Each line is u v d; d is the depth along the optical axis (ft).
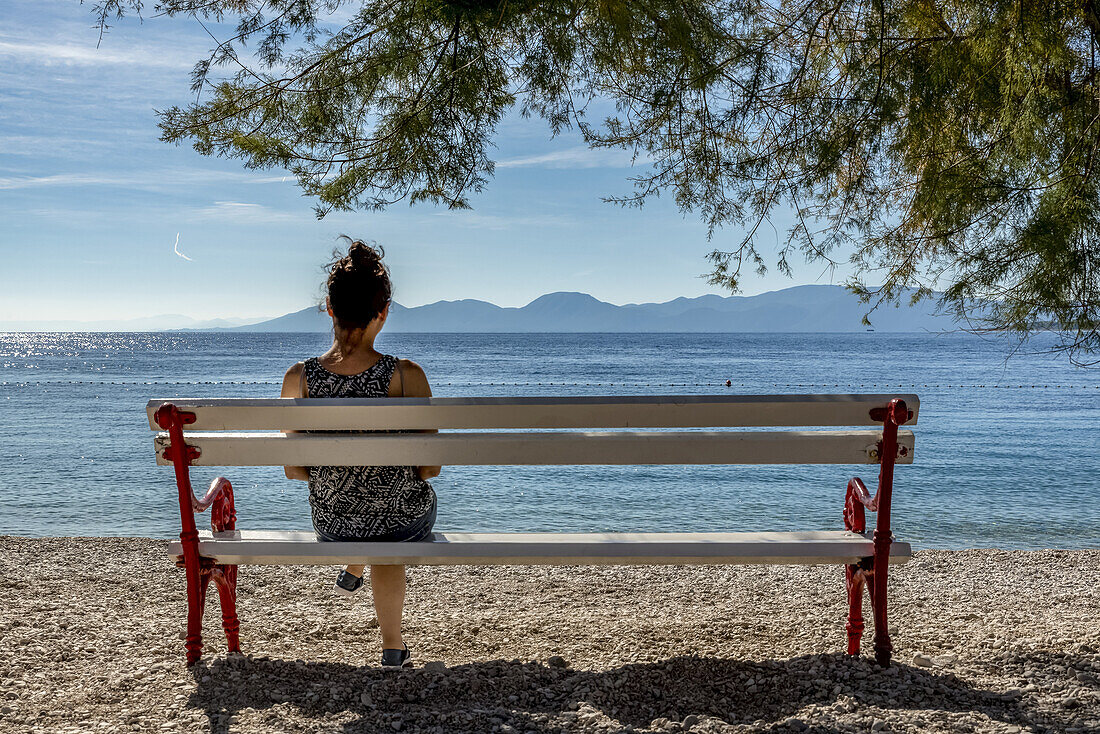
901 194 16.26
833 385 196.85
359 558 9.91
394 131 16.08
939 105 13.56
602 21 14.34
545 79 15.43
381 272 10.63
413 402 9.77
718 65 14.32
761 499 47.26
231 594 11.29
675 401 9.88
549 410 9.85
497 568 22.12
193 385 193.06
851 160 15.51
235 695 9.48
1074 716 8.64
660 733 8.38
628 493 49.24
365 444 9.87
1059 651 10.85
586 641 13.25
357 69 15.81
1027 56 12.32
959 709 8.94
